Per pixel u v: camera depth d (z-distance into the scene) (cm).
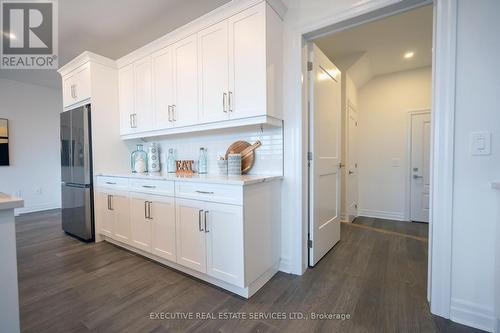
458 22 135
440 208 143
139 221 236
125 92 294
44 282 190
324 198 238
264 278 188
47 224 364
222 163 232
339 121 272
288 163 205
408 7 156
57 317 148
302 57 198
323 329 137
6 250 90
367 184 419
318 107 221
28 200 449
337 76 267
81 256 242
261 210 182
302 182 201
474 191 135
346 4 171
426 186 373
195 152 277
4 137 419
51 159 479
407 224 362
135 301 165
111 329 138
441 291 146
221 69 201
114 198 263
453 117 137
